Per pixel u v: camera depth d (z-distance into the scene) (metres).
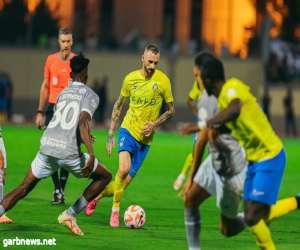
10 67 90.94
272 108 90.81
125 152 19.62
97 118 84.69
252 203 13.62
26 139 57.25
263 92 90.69
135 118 20.03
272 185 13.52
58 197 23.34
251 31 93.81
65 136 16.09
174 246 15.70
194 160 13.67
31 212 21.06
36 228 17.73
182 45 94.56
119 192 18.88
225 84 13.26
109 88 92.81
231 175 14.06
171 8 100.44
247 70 92.38
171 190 28.81
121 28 94.19
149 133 19.56
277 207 14.92
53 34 92.06
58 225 18.38
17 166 36.56
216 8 94.88
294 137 80.25
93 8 93.38
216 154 14.02
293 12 99.94
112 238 16.61
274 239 17.28
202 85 14.41
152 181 32.25
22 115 91.06
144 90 19.92
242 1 95.12
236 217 14.74
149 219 20.44
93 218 20.36
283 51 95.44
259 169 13.59
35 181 16.72
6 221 18.44
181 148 56.22
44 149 16.22
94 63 92.44
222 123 12.77
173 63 93.12
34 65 91.12
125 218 18.48
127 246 15.48
